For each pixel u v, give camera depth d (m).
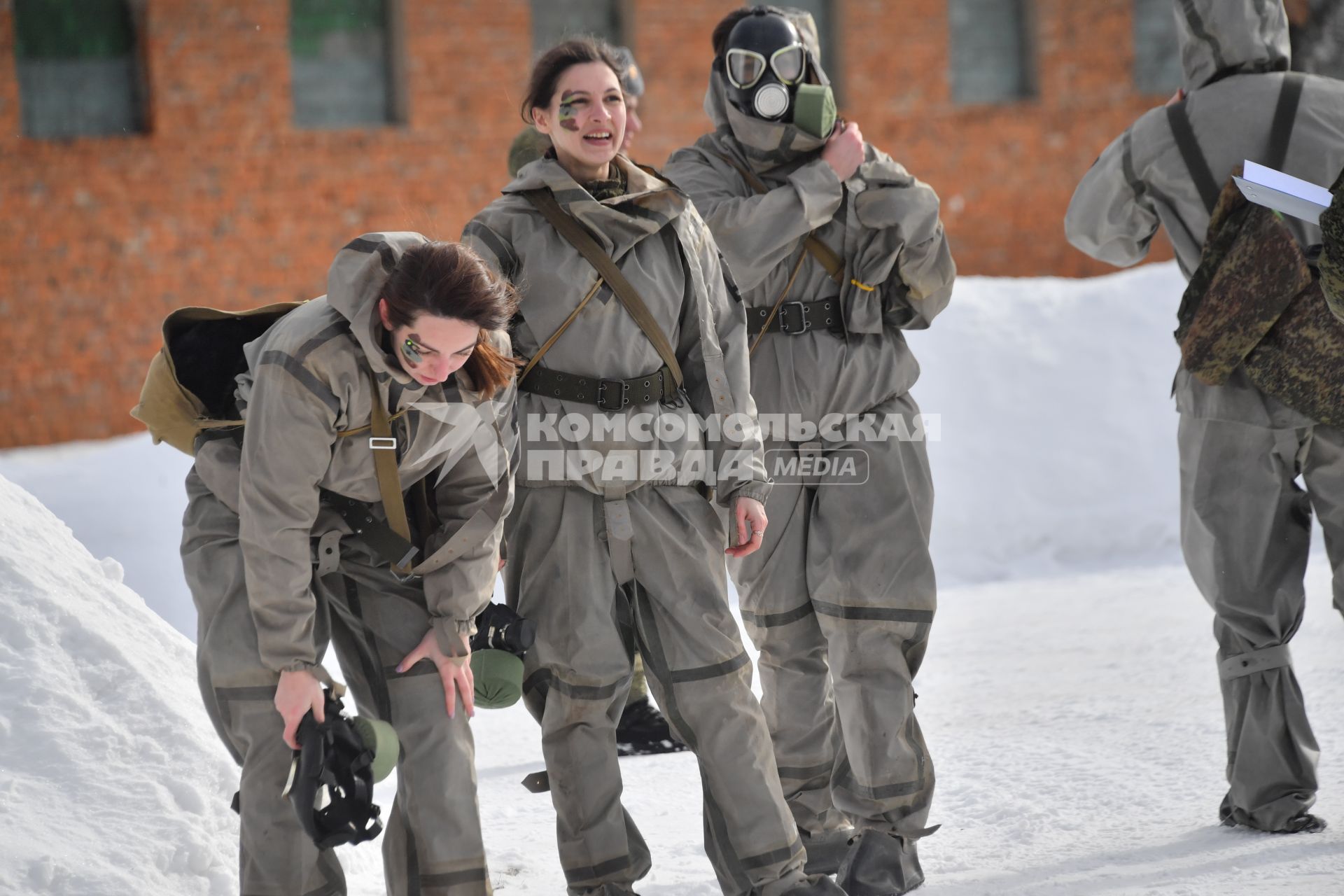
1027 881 14.11
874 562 14.87
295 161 57.62
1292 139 15.41
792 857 12.98
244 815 11.33
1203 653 25.31
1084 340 41.84
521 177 13.30
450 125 59.19
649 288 13.09
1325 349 14.88
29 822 12.66
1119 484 38.97
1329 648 23.91
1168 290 43.47
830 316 15.26
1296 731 15.30
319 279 58.09
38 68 55.66
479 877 11.59
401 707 11.76
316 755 10.80
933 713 22.56
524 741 22.59
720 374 13.40
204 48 56.44
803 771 15.41
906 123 64.81
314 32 58.56
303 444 11.12
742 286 14.87
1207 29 15.80
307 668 11.18
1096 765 18.66
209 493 12.18
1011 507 38.09
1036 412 40.06
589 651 13.02
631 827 13.61
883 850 14.40
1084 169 66.50
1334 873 13.62
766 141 15.14
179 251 56.56
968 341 41.41
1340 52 52.12
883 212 15.02
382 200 58.62
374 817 10.86
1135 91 66.88
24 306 55.22
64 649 14.55
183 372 12.18
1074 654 26.31
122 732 13.93
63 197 55.41
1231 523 15.58
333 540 11.88
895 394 15.41
